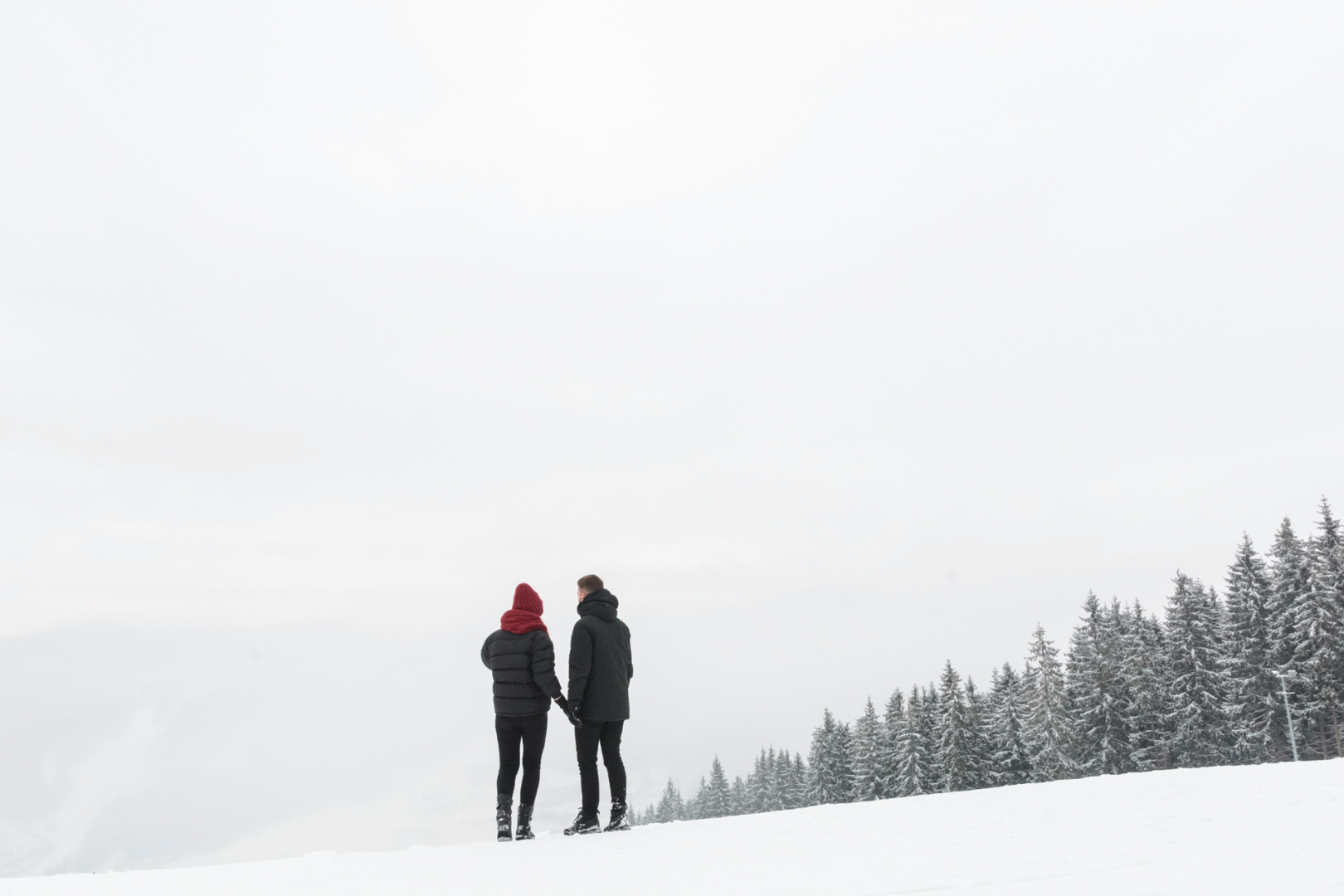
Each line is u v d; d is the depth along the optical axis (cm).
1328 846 421
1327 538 5709
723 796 12019
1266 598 6091
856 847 524
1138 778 763
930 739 6938
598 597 808
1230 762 5847
